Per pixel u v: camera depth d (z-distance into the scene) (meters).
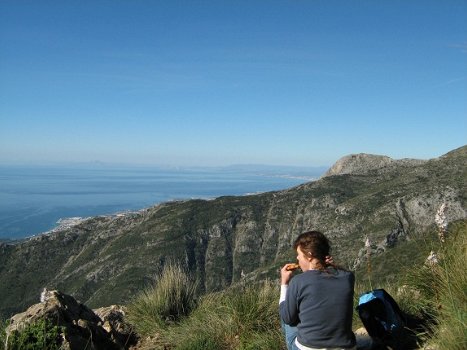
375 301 4.86
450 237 5.75
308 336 4.06
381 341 4.75
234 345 6.37
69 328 6.00
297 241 4.39
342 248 76.19
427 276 5.63
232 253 126.56
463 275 4.88
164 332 7.20
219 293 8.09
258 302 6.67
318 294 4.08
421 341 4.67
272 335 5.91
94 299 93.38
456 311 4.26
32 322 5.79
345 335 4.05
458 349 3.91
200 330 6.82
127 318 7.77
